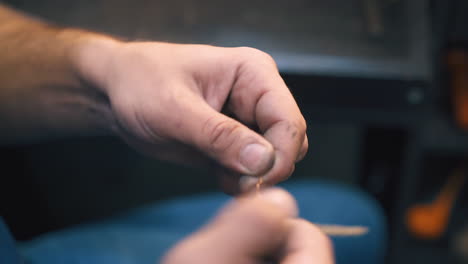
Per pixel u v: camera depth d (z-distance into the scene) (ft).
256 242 0.89
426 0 1.82
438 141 2.27
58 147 2.48
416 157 1.91
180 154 1.32
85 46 1.35
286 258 0.96
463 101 2.30
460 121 2.29
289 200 0.94
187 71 1.26
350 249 1.54
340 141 2.56
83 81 1.36
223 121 1.20
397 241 2.22
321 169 2.62
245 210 0.89
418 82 1.65
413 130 1.77
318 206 1.62
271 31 1.73
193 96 1.24
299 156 1.25
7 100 1.43
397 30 1.75
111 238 1.47
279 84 1.23
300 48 1.68
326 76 1.64
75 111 1.42
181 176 2.65
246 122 1.27
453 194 2.68
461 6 2.20
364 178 2.48
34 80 1.39
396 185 2.14
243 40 1.70
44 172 2.50
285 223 0.93
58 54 1.38
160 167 2.62
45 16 1.76
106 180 2.62
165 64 1.27
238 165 1.19
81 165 2.56
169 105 1.24
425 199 2.71
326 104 1.69
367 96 1.68
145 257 1.42
